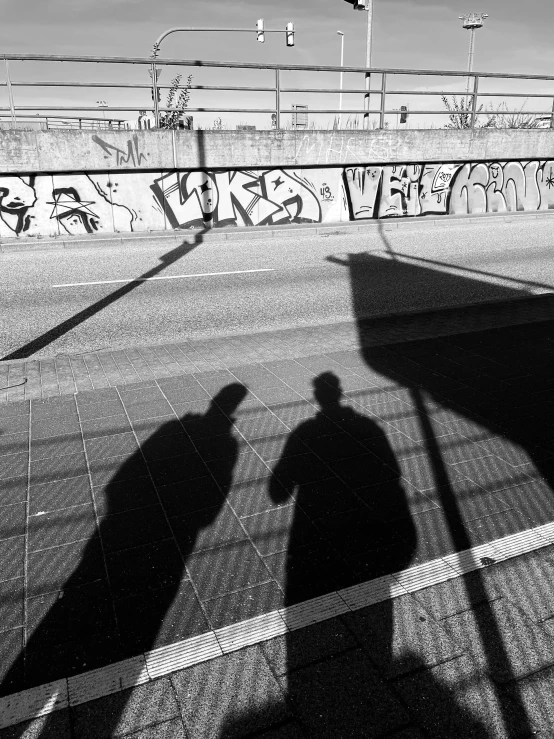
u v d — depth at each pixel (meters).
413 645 2.60
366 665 2.50
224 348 6.83
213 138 16.48
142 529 3.47
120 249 14.50
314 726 2.25
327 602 2.87
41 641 2.67
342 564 3.15
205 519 3.56
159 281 10.74
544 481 3.95
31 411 5.12
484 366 6.12
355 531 3.43
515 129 19.70
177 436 4.62
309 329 7.60
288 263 12.41
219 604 2.87
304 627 2.71
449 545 3.30
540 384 5.62
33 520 3.57
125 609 2.85
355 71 17.34
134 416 4.99
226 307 8.95
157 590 2.98
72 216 16.09
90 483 3.97
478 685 2.40
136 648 2.62
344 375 5.91
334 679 2.44
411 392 5.46
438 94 18.45
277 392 5.48
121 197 16.39
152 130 15.89
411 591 2.94
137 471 4.12
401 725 2.25
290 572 3.09
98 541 3.37
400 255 13.20
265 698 2.36
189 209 17.14
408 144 18.59
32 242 14.91
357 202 18.88
